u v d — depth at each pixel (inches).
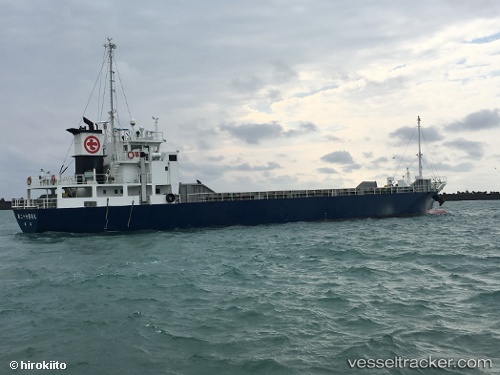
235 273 1079.0
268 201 2206.0
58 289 934.4
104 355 568.4
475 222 2434.8
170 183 2043.6
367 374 498.0
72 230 1882.4
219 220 2096.5
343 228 2100.1
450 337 601.3
